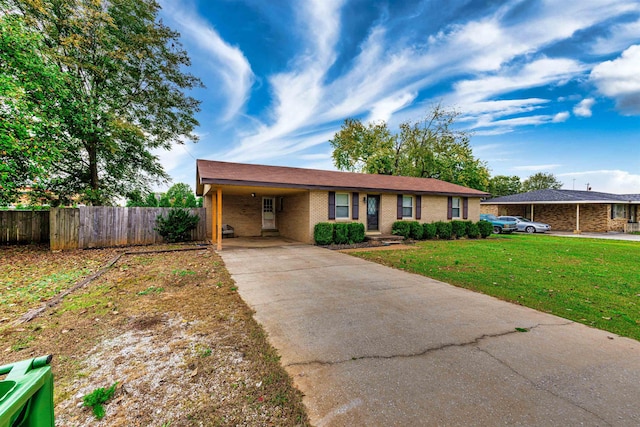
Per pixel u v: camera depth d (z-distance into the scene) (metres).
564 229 22.97
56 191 13.78
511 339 3.21
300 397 2.17
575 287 5.43
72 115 11.23
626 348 3.01
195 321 3.64
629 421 1.93
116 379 2.39
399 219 14.21
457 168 28.41
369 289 5.26
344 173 15.83
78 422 1.89
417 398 2.16
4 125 8.08
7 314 3.86
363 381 2.38
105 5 12.46
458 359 2.76
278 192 13.11
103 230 10.86
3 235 10.74
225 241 12.88
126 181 16.45
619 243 13.12
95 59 12.80
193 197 24.89
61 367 2.56
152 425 1.88
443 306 4.34
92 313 3.88
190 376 2.44
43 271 6.53
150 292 4.87
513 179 45.62
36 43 9.41
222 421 1.91
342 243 11.94
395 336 3.27
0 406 0.96
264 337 3.21
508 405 2.08
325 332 3.37
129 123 13.40
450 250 10.37
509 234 18.75
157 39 13.54
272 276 6.19
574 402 2.13
